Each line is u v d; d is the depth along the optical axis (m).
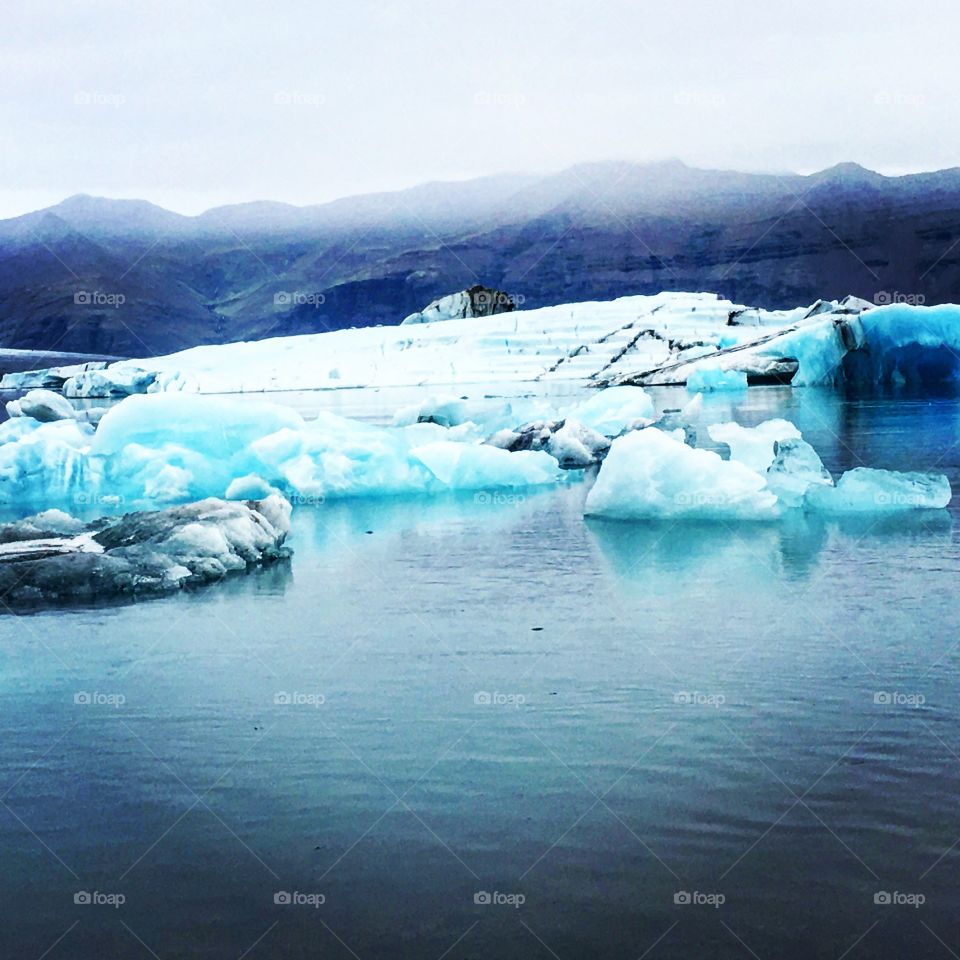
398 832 4.34
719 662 6.30
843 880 3.91
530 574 8.77
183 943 3.67
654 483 11.12
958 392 26.39
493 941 3.62
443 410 20.78
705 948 3.56
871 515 10.68
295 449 13.40
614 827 4.32
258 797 4.69
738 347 34.94
